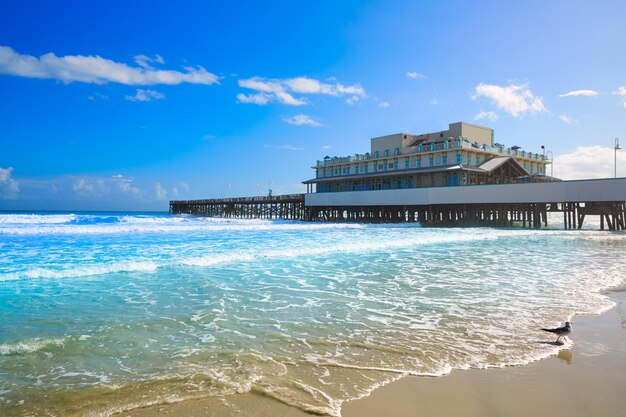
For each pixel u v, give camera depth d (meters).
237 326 6.40
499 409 3.79
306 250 16.00
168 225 35.31
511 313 7.30
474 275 11.26
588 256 15.77
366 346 5.52
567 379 4.48
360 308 7.61
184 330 6.18
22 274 10.33
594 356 5.21
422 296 8.63
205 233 26.92
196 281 10.08
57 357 5.01
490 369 4.76
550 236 26.50
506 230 31.44
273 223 44.72
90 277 10.54
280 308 7.56
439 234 25.94
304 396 4.01
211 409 3.73
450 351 5.34
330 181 56.22
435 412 3.72
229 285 9.65
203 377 4.43
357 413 3.68
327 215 50.03
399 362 4.95
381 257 14.94
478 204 38.56
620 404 3.90
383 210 43.78
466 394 4.10
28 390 4.10
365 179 51.53
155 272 11.33
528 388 4.25
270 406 3.80
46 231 26.78
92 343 5.54
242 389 4.14
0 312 7.12
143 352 5.21
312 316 7.04
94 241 20.33
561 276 11.20
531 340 5.82
